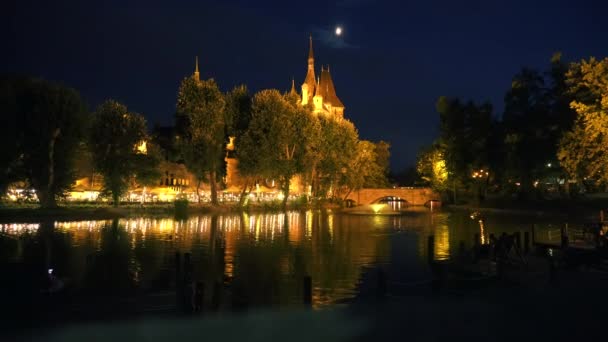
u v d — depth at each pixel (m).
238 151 85.75
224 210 84.19
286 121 88.00
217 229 55.28
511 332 18.72
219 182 89.75
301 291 25.80
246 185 89.31
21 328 19.97
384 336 18.50
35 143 62.62
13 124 60.75
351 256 37.03
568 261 30.58
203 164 80.12
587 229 40.62
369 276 29.59
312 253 38.44
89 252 37.34
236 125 89.81
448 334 18.64
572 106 53.84
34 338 18.94
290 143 90.31
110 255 36.09
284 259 35.56
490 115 100.75
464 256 32.81
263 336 18.59
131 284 27.19
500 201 99.62
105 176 73.12
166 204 81.12
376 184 141.12
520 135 85.81
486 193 108.94
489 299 23.45
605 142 49.47
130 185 75.94
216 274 30.20
